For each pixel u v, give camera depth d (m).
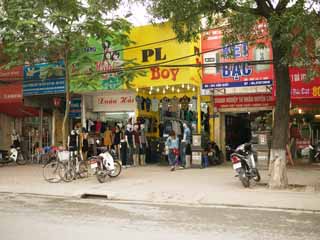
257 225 8.28
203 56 18.48
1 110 23.92
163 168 18.78
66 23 14.61
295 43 10.45
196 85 18.70
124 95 21.91
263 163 17.19
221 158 20.20
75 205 11.09
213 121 20.66
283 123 12.62
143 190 13.02
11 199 12.30
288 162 18.70
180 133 21.00
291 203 10.59
